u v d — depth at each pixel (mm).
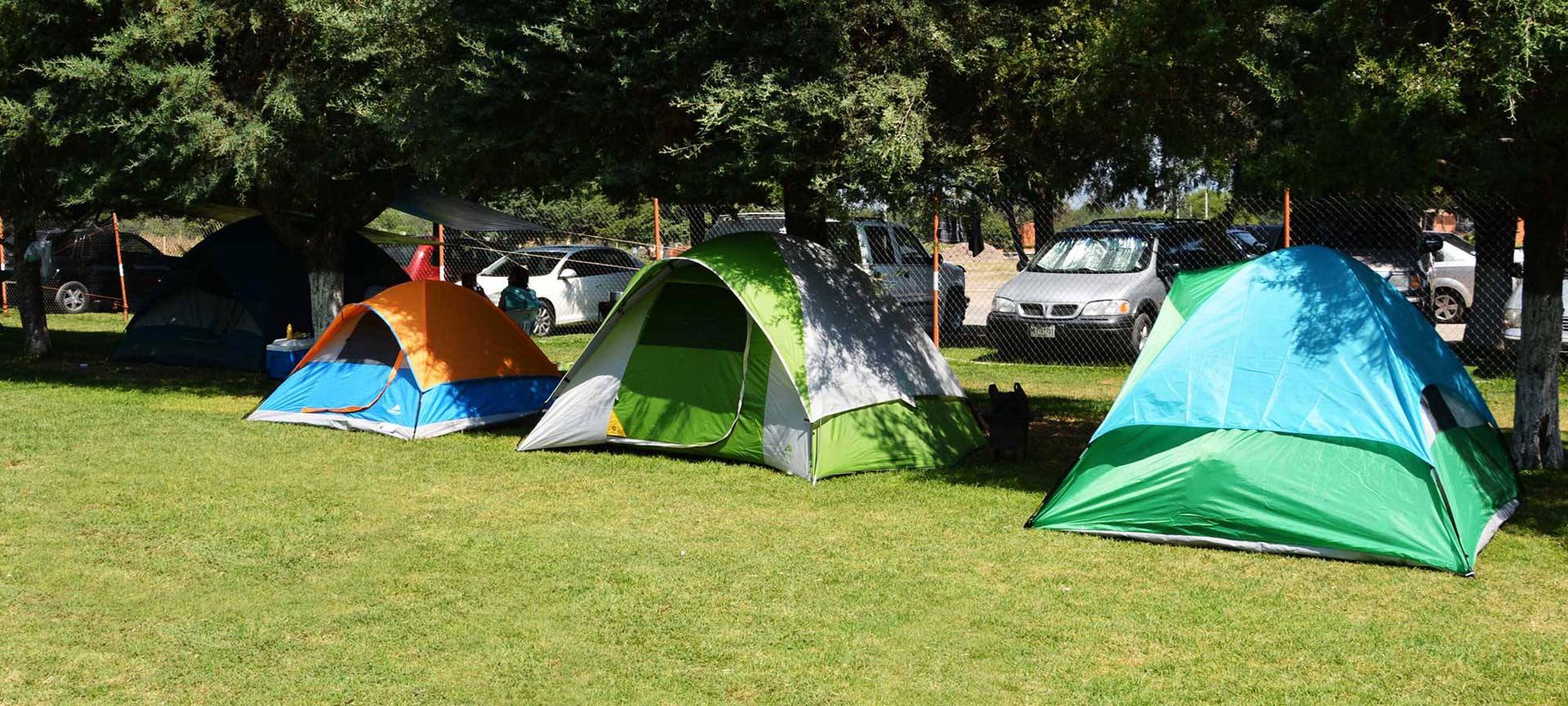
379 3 10555
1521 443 8922
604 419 9859
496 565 6668
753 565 6672
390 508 7941
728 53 8633
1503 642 5469
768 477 8930
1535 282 8820
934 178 8688
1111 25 8211
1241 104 8633
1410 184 7277
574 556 6840
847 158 8242
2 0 11648
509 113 9250
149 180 12219
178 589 6246
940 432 9734
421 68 9805
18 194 13633
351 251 15031
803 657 5336
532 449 9891
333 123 12312
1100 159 9672
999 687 5008
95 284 22516
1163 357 7484
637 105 8766
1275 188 7941
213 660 5273
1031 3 9180
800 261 9602
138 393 13039
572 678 5105
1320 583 6328
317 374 11195
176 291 15328
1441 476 6723
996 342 15781
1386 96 7043
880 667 5230
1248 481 6957
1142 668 5207
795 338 9094
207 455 9586
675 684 5043
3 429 10539
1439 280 17906
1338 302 7332
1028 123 9117
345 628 5680
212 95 11969
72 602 6023
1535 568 6586
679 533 7352
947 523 7594
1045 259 16203
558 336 19406
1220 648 5430
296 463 9328
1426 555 6559
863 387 9281
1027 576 6477
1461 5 7008
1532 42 6012
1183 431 7191
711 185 9039
